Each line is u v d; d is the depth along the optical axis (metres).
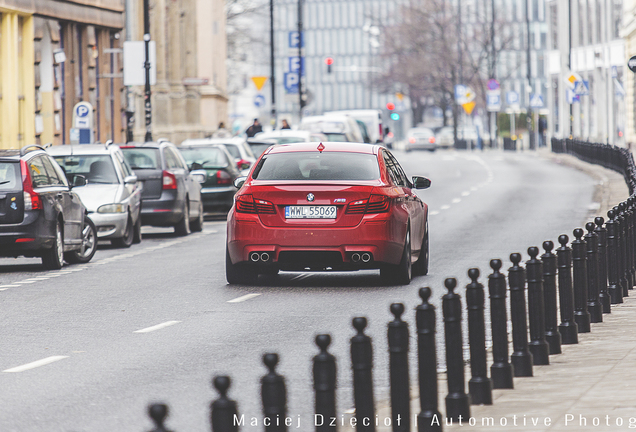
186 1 133.88
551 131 184.25
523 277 18.58
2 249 37.38
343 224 31.03
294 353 21.61
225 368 20.19
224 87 168.75
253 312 27.34
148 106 78.62
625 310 27.16
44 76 83.38
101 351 22.14
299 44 134.38
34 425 15.99
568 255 22.05
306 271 32.91
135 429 15.68
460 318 15.28
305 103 135.25
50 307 28.88
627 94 131.38
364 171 32.03
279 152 32.91
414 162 137.00
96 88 94.88
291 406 17.09
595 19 154.25
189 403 17.36
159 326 25.31
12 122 77.38
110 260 41.94
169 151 54.41
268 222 31.28
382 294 30.50
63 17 85.06
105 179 47.25
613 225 28.53
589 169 103.31
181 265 39.53
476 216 60.12
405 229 32.03
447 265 37.72
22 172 37.69
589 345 21.64
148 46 78.38
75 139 70.12
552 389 17.16
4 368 20.47
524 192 79.75
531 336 19.58
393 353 13.27
